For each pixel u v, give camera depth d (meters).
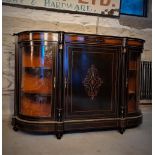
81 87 3.33
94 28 4.67
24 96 3.35
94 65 3.38
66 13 4.41
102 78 3.44
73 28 4.50
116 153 2.71
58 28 4.39
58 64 3.20
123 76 3.53
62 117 3.22
